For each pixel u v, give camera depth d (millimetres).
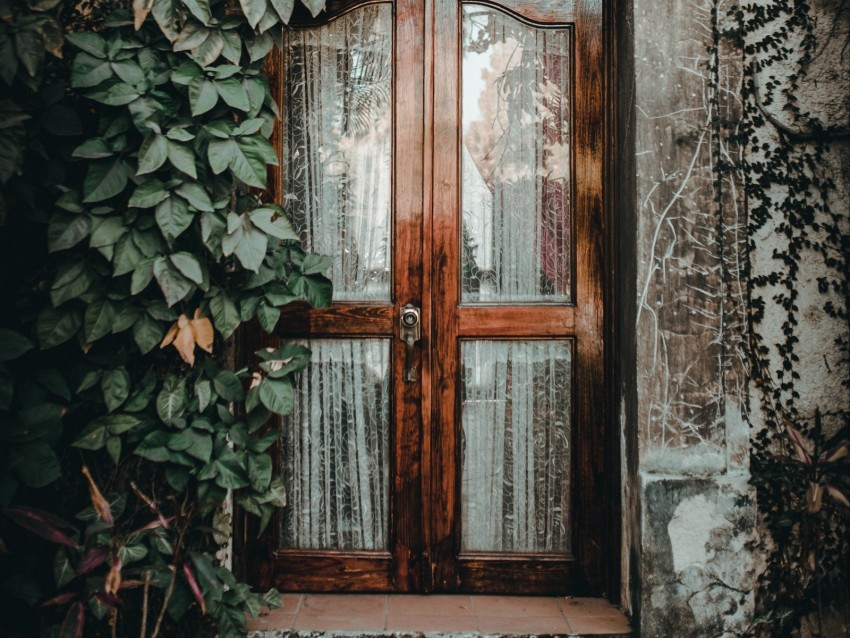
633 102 2402
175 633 2311
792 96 2432
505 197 2674
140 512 2285
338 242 2686
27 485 2014
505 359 2660
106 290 2111
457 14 2646
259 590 2637
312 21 2680
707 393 2365
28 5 2023
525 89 2668
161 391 2182
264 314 2211
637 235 2383
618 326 2578
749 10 2430
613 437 2584
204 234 2074
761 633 2408
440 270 2645
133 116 2031
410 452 2639
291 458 2666
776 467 2426
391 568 2633
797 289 2441
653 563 2342
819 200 2438
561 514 2654
